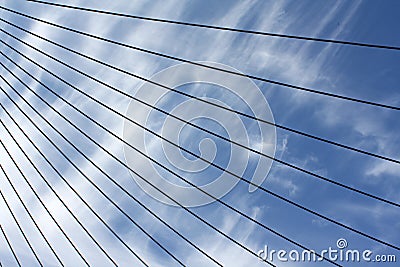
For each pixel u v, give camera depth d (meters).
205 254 12.12
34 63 12.98
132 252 12.60
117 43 12.16
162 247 12.52
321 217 11.65
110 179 12.60
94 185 12.89
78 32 12.38
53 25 12.64
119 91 12.46
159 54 11.88
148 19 11.80
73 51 12.81
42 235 12.83
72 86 12.79
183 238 12.14
